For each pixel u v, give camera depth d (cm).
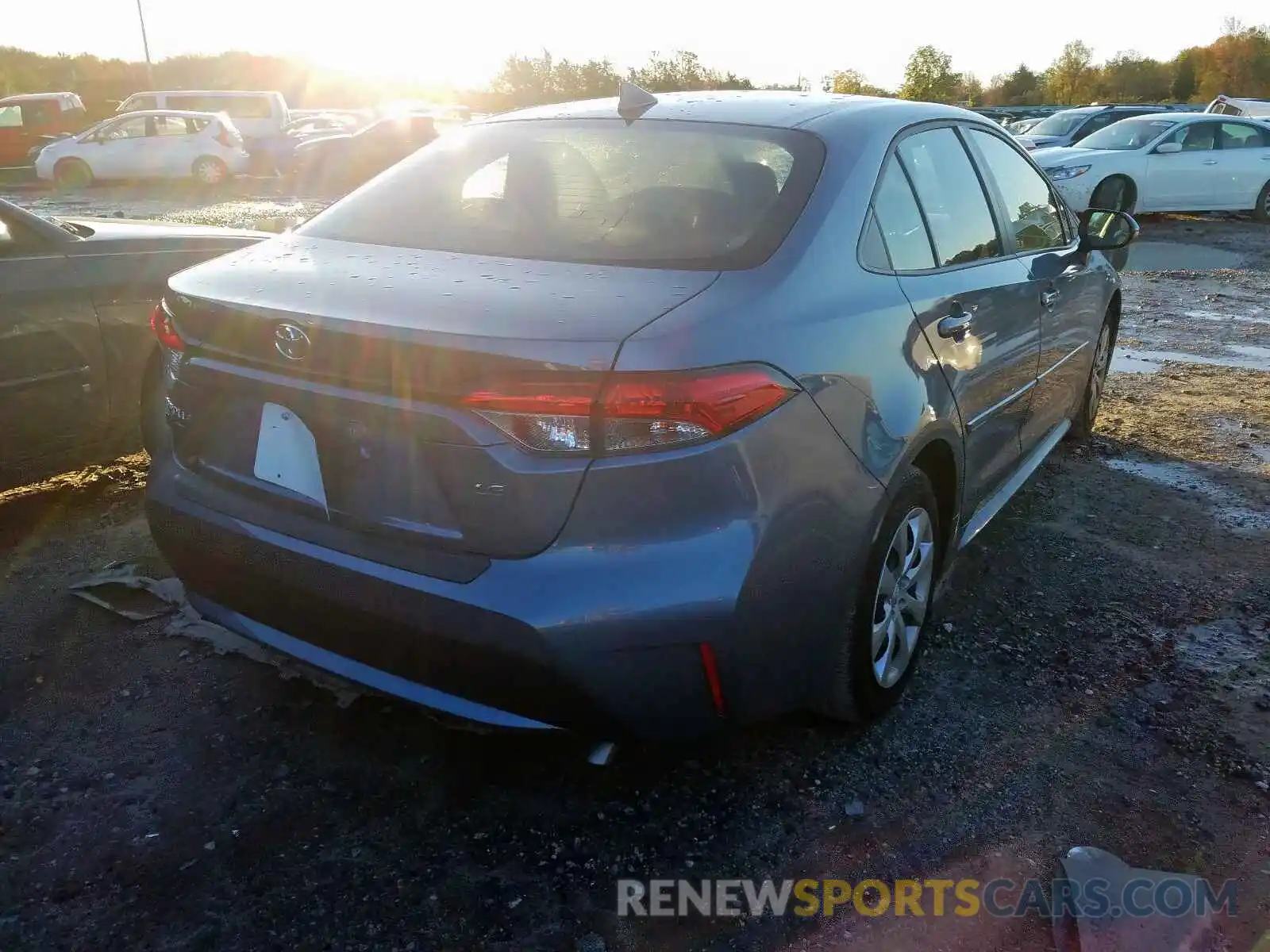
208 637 309
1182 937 209
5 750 256
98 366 380
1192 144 1436
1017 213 369
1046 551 393
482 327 199
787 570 217
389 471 212
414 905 215
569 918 214
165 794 244
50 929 205
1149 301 913
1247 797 256
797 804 249
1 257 359
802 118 288
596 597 198
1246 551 397
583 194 268
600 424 193
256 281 238
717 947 208
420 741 267
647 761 262
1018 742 275
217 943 204
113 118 1989
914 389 258
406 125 1973
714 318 209
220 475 246
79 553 362
